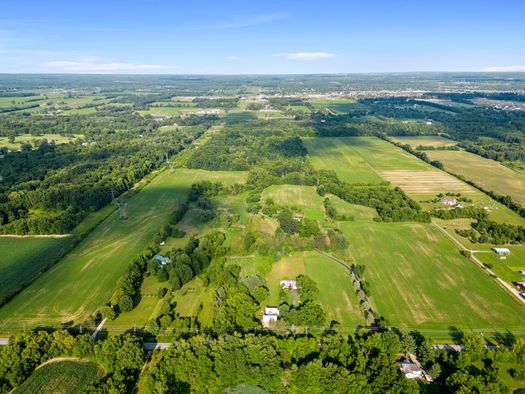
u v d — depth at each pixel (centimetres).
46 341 11125
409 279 15262
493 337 12119
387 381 9700
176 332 11875
